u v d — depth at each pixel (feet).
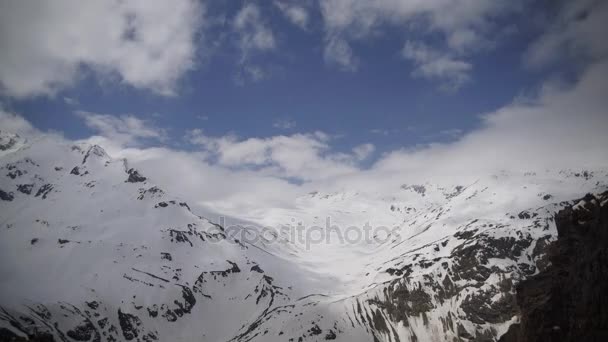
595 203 647.97
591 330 573.33
